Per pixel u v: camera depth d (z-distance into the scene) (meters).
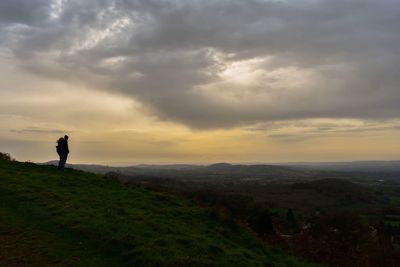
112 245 14.62
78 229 15.63
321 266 18.95
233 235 19.30
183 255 14.39
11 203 18.45
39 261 13.01
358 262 22.14
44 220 16.59
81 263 13.19
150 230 16.48
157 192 25.20
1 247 13.77
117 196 21.84
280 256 18.69
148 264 13.42
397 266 23.38
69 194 20.78
